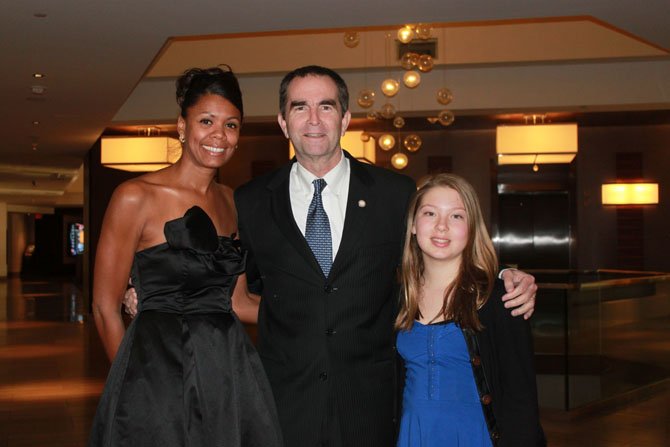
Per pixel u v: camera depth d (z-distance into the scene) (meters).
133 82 8.88
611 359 7.39
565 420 6.43
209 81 2.69
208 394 2.51
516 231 14.12
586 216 13.70
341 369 2.55
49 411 6.56
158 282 2.57
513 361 2.41
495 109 11.03
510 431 2.37
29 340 11.23
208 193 2.78
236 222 2.92
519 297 2.43
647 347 8.09
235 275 2.63
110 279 2.60
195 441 2.47
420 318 2.62
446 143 13.88
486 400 2.43
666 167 13.50
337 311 2.58
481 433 2.45
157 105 11.59
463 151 13.84
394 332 2.67
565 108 10.96
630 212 13.59
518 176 13.96
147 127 12.57
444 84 11.01
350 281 2.60
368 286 2.62
